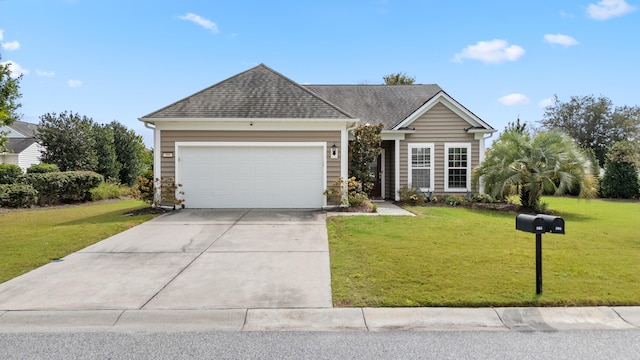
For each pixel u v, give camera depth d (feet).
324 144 40.37
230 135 40.01
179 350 11.49
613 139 96.43
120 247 23.95
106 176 75.36
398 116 53.98
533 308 14.19
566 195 68.13
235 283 17.21
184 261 20.85
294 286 16.71
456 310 14.08
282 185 40.55
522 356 11.09
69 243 24.86
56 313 13.99
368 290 15.98
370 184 46.57
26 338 12.39
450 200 47.24
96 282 17.40
